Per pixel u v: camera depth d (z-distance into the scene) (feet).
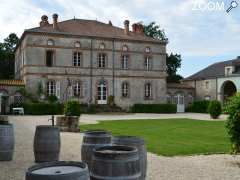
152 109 140.36
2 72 189.26
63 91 130.11
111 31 144.46
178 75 206.59
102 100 136.98
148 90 145.07
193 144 44.98
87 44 134.82
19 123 78.38
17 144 43.98
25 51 126.11
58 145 32.60
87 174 13.91
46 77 127.44
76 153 37.37
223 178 26.37
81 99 133.08
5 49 192.65
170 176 26.68
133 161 16.21
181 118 104.63
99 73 136.56
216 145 44.06
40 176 13.20
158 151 38.96
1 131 32.65
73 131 64.03
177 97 162.30
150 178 25.95
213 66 174.50
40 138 32.01
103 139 24.80
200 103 150.20
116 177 15.84
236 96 34.35
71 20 143.95
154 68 146.10
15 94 123.75
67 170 14.17
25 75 125.59
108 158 15.97
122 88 140.26
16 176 26.40
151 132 61.57
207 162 32.60
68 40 131.75
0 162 32.24
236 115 33.32
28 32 125.08
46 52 128.16
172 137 53.47
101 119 97.60
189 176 26.78
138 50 143.33
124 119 98.12
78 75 132.98
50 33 128.26
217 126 74.84
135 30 150.61
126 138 21.89
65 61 130.93
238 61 154.20
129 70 141.59
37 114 117.08
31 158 34.35
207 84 163.02
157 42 146.51
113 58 139.03
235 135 33.65
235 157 35.32
